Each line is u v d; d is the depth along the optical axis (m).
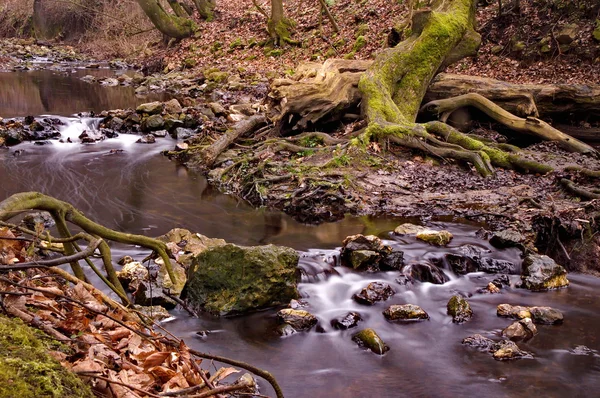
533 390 4.18
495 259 6.44
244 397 3.70
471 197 8.45
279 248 5.50
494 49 16.98
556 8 16.83
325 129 12.02
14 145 11.98
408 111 11.45
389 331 5.03
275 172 9.45
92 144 12.41
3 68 25.16
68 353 2.45
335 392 4.06
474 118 12.71
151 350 2.94
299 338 4.85
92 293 3.18
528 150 10.95
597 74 15.02
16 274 3.15
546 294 5.92
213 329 4.91
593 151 10.81
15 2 35.50
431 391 4.13
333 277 6.00
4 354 1.86
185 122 13.65
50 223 7.03
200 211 8.24
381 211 8.09
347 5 23.70
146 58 27.81
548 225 7.03
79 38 32.84
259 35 24.89
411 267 6.11
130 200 8.70
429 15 11.66
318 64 14.41
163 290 5.24
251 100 17.39
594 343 4.89
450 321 5.23
